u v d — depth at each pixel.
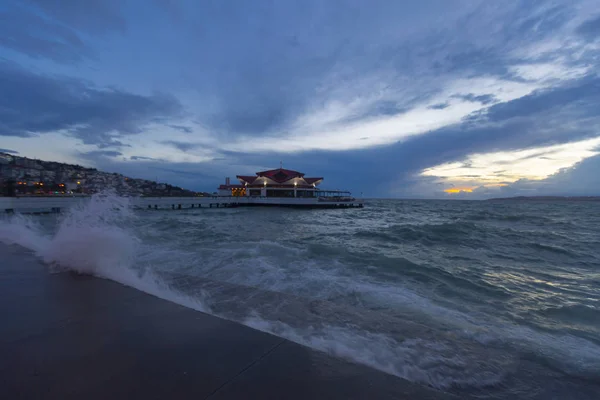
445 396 1.98
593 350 3.70
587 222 27.66
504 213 44.84
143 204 42.12
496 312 5.15
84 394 1.79
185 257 8.61
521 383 2.87
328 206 61.22
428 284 6.73
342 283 6.35
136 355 2.32
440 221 28.22
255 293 5.30
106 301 3.69
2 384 1.88
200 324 3.01
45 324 2.93
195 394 1.83
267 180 66.19
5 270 5.23
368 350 3.14
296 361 2.33
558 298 6.06
